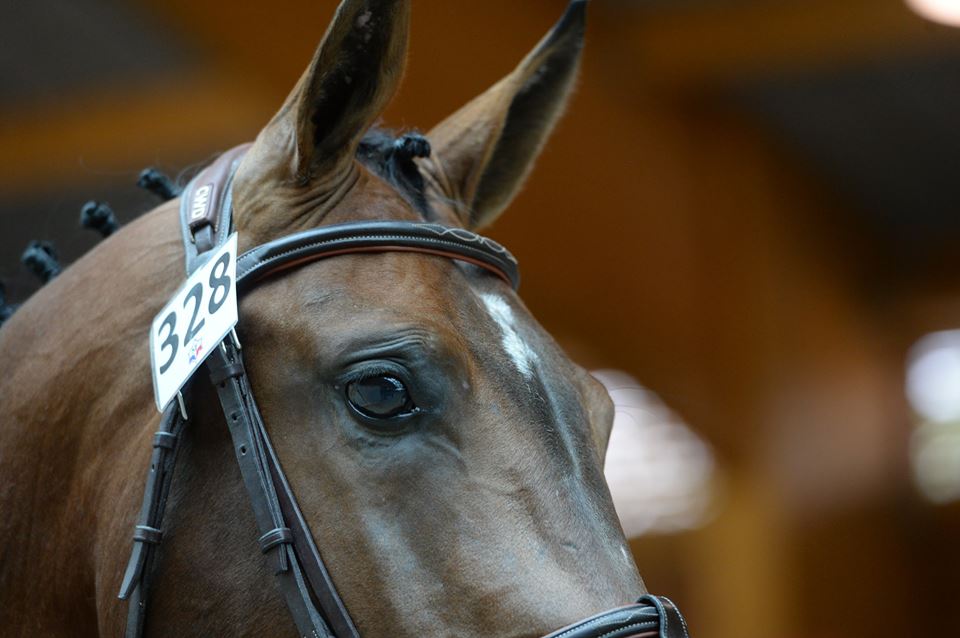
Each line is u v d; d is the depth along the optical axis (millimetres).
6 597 3486
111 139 12141
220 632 2965
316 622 2865
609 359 13305
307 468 2953
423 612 2828
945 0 11812
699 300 13750
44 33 11305
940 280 18516
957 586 18297
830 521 15914
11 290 6406
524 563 2840
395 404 2934
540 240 12320
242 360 3053
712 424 13977
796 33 12625
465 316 3123
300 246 3115
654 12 12742
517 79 3941
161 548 3057
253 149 3334
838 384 16453
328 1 9547
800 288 15586
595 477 3051
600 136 12688
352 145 3281
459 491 2902
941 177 17062
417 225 3213
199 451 3080
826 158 16328
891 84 14016
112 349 3389
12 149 12492
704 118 14047
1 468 3514
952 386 18359
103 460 3311
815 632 15391
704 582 15211
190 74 11312
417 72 9922
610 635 2760
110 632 3133
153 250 3475
